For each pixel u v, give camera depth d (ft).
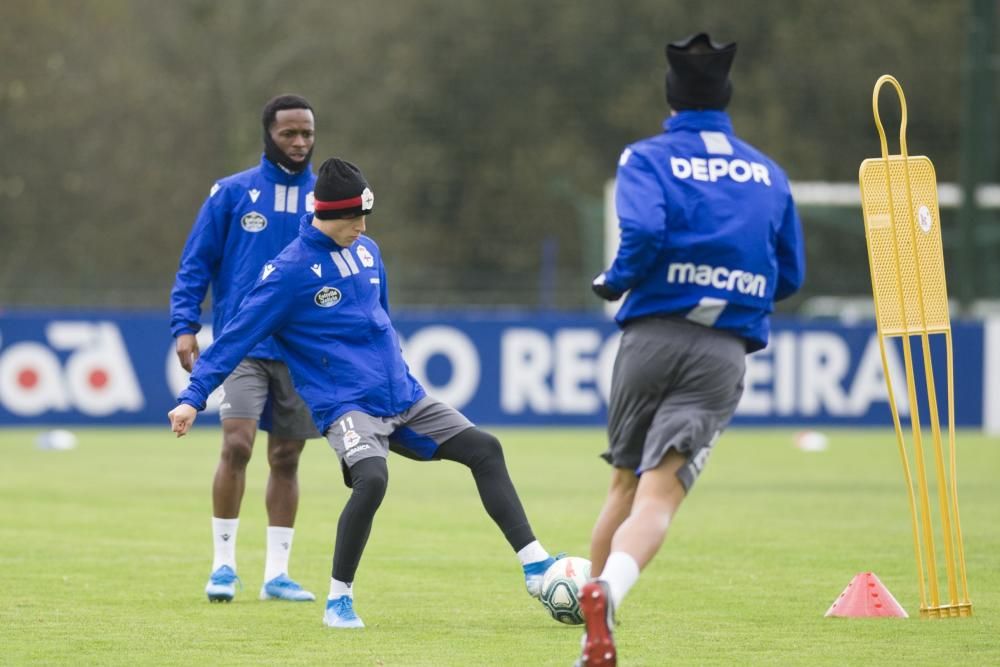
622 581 66.90
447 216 376.07
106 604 90.84
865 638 79.25
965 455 215.72
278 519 94.48
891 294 83.76
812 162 399.03
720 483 176.65
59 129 323.98
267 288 81.71
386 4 394.11
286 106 94.94
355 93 385.09
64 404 248.11
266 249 95.20
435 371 253.24
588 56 396.78
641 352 73.51
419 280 297.12
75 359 248.32
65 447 221.46
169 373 251.60
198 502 152.87
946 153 395.75
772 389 258.57
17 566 107.04
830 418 258.98
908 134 397.80
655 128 395.34
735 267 73.20
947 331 85.66
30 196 319.27
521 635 80.38
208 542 121.39
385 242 365.20
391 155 378.12
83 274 317.63
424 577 102.94
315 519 138.10
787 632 81.30
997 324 258.98
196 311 95.66
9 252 315.78
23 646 76.74
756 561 111.34
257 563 110.63
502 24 395.14
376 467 81.35
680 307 73.05
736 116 403.95
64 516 139.64
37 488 165.99
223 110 348.79
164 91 339.98
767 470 193.36
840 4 409.28
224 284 96.02
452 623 84.43
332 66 386.32
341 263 82.84
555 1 397.60
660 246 72.28
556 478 181.16
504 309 294.46
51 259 318.24
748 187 74.28
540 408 255.29
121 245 325.01
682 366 72.90
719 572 105.60
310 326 82.48
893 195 83.56
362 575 103.91
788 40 406.41
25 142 320.09
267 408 94.73
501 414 254.47
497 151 383.65
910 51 400.47
